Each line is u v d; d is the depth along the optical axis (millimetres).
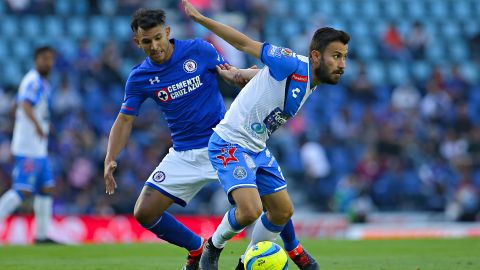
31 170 41844
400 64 81875
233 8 78625
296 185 63500
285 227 24344
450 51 86438
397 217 59375
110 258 33250
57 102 62812
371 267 28828
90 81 66500
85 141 59531
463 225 56062
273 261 22125
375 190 62406
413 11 90688
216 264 23984
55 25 76688
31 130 41750
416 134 70312
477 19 91250
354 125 69312
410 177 64625
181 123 25297
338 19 86625
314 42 22484
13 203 41750
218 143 23297
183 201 25594
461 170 63375
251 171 22828
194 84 25109
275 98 22609
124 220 49156
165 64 24906
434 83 75438
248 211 22156
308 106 70688
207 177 25219
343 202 58906
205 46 25375
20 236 46938
